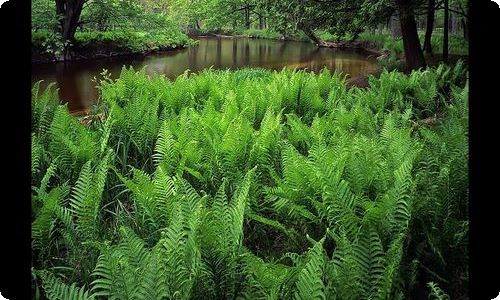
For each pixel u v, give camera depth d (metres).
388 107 7.47
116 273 2.19
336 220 2.98
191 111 5.46
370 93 7.49
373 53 25.42
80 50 20.30
